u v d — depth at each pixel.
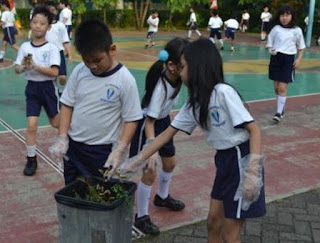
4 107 7.32
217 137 2.54
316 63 13.74
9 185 4.30
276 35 6.64
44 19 4.48
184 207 3.92
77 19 22.12
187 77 2.46
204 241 3.38
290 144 5.82
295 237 3.49
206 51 2.42
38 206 3.89
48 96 4.56
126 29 24.84
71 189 2.53
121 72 2.74
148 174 3.35
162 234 3.47
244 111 2.41
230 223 2.59
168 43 3.12
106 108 2.78
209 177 4.63
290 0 22.50
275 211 3.91
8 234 3.43
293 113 7.45
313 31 22.39
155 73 3.18
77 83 2.79
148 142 2.95
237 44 19.30
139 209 3.47
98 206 2.32
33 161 4.60
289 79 6.70
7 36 12.01
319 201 4.14
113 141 2.88
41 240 3.36
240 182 2.47
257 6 25.95
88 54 2.53
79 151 2.91
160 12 26.14
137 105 2.81
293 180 4.63
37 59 4.47
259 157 2.36
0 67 11.11
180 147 5.54
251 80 10.54
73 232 2.43
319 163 5.16
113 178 2.60
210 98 2.44
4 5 12.00
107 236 2.37
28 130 4.54
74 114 2.86
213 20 16.86
